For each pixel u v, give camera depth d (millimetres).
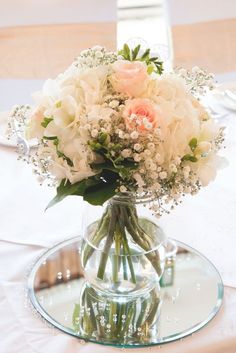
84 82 870
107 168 850
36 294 990
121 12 3266
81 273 1047
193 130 876
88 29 2572
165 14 2660
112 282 981
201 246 1119
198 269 1062
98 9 2555
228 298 994
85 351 882
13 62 2572
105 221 965
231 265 1067
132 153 851
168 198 905
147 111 848
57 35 2559
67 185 879
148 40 3072
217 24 2463
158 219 983
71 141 862
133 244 967
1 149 1385
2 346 885
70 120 867
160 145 851
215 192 1269
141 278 984
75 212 1211
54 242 1119
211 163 910
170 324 936
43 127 895
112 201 945
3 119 1478
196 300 987
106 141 844
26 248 1103
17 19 2533
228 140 1433
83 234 995
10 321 931
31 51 2561
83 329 921
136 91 864
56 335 910
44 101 888
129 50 917
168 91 882
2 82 2717
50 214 1199
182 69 948
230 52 2482
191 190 916
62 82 890
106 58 903
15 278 1024
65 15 2555
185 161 887
